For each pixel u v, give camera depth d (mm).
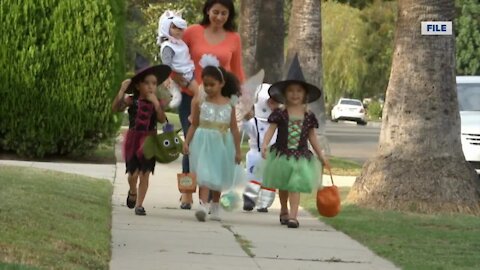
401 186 30188
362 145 76625
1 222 20453
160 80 27156
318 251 22469
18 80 41406
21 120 41750
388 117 31141
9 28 41219
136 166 26844
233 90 26672
